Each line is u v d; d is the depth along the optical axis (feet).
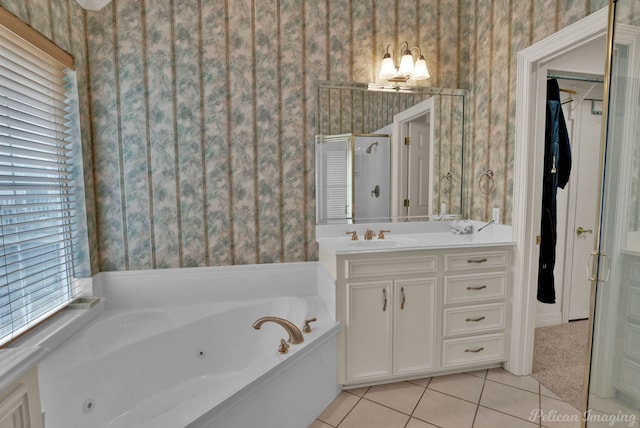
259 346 7.17
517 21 6.88
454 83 8.31
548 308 9.57
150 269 7.28
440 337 6.78
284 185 7.68
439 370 6.82
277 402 4.99
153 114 7.03
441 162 8.48
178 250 7.36
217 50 7.15
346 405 6.13
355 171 7.98
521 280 6.89
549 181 7.92
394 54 7.91
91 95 6.77
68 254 6.29
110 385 5.76
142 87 6.95
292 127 7.60
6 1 4.66
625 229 4.52
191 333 6.82
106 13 6.73
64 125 6.18
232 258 7.60
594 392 4.94
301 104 7.59
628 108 4.43
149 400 6.21
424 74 7.67
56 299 6.04
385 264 6.42
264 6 7.25
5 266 4.74
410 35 7.98
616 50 4.53
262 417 4.75
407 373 6.66
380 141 8.06
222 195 7.43
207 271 7.47
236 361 7.11
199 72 7.12
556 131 7.86
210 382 6.73
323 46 7.57
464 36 8.27
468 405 6.08
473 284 6.84
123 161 7.01
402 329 6.58
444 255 6.66
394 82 7.97
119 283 7.16
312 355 5.66
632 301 4.49
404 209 8.34
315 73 7.59
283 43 7.39
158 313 7.00
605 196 4.74
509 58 7.12
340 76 7.70
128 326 6.67
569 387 6.57
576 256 9.62
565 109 9.11
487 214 7.89
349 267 6.26
